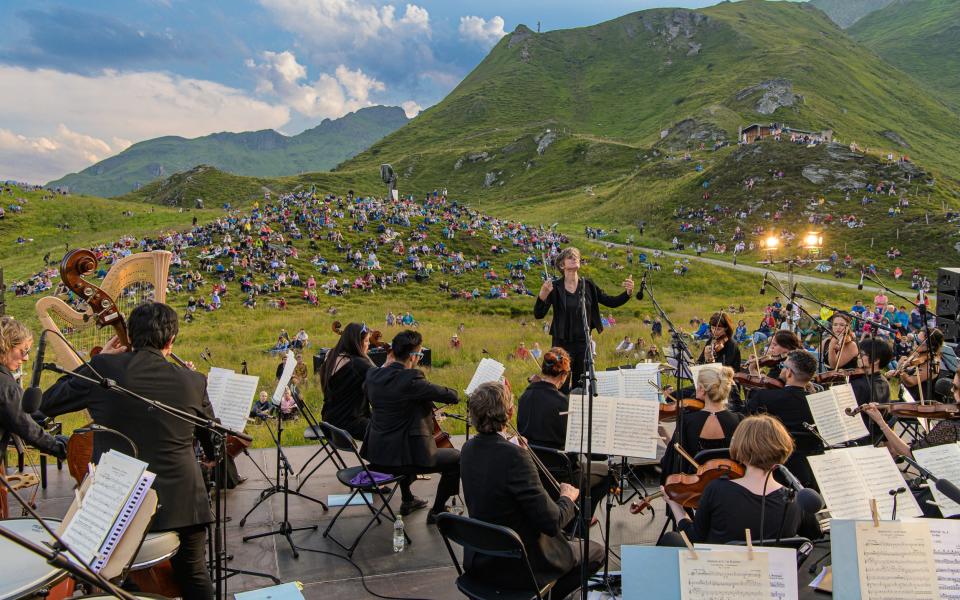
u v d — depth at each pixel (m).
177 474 4.12
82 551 3.17
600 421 4.76
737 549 3.01
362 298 47.12
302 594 5.07
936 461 4.28
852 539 3.03
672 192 93.19
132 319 4.29
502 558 4.25
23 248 72.25
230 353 27.77
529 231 70.62
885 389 7.11
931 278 55.94
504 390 4.37
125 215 84.06
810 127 138.12
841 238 68.31
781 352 8.35
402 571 5.50
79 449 5.16
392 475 6.37
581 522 5.13
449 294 49.34
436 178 160.50
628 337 27.53
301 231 60.03
